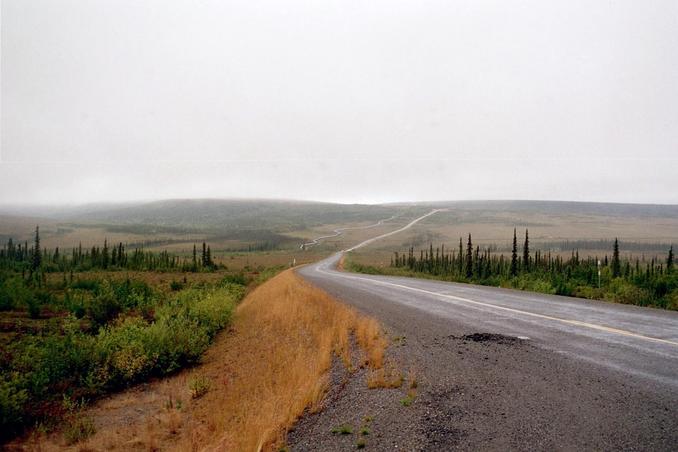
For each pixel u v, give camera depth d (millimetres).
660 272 17312
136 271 70438
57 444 7195
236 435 5496
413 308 13008
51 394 9391
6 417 7562
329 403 5609
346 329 9648
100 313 17188
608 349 6641
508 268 61062
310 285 22812
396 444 4109
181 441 6656
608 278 22047
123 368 10352
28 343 12203
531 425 4105
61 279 44812
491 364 6266
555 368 5805
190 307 16438
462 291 17891
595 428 3918
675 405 4293
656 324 8664
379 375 6238
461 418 4457
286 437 4836
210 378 10500
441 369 6254
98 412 8711
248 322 16719
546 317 10039
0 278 27625
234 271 72938
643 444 3566
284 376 7574
